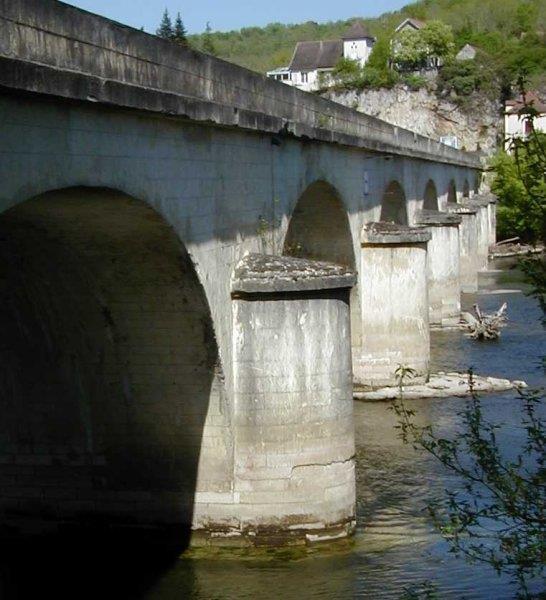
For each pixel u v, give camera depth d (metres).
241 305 20.11
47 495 21.06
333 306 20.45
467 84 121.62
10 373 20.38
